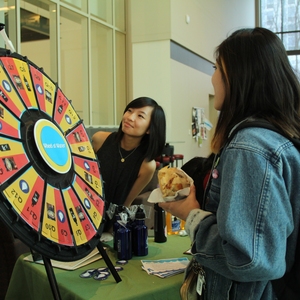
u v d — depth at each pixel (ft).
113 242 5.53
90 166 4.34
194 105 25.14
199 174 4.21
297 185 2.67
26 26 15.03
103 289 3.94
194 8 24.27
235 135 2.80
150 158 6.63
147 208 6.63
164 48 20.54
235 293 2.96
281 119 2.79
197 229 2.99
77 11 17.95
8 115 3.04
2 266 7.89
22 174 2.98
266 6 38.52
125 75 21.75
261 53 2.85
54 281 3.24
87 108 19.21
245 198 2.50
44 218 3.12
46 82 3.88
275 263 2.45
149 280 4.20
